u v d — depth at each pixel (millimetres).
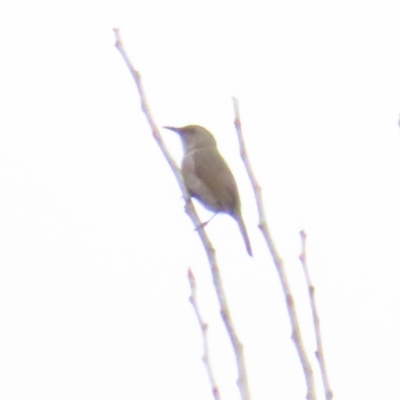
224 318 9180
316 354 8836
